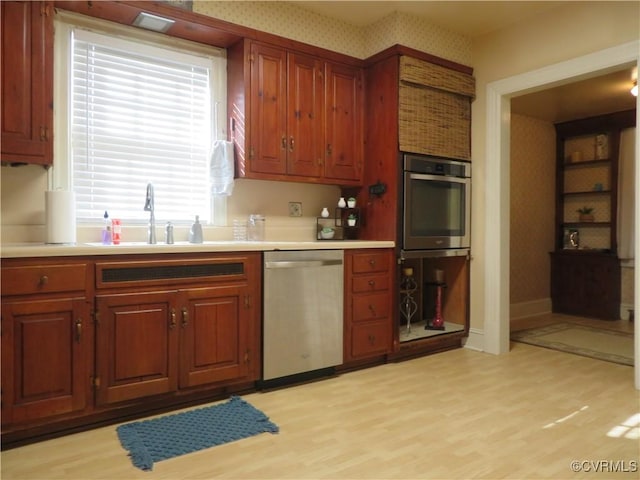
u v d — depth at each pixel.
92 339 2.11
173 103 2.98
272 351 2.67
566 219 5.63
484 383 2.84
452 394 2.63
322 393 2.65
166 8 2.64
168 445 1.98
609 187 5.22
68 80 2.61
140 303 2.23
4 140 2.19
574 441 2.04
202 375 2.42
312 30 3.28
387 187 3.32
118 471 1.77
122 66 2.79
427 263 4.04
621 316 5.03
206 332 2.43
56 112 2.57
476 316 3.68
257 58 2.98
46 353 1.99
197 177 3.07
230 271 2.52
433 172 3.46
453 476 1.74
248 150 2.94
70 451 1.93
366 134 3.51
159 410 2.36
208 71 3.09
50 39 2.33
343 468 1.80
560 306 5.46
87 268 2.09
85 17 2.65
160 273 2.29
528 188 5.31
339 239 3.54
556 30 3.18
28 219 2.48
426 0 3.12
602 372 3.07
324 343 2.89
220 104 3.13
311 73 3.23
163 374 2.30
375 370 3.12
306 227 3.52
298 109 3.17
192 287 2.38
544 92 4.32
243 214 3.23
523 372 3.06
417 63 3.32
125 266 2.19
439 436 2.08
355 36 3.52
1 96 2.19
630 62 2.82
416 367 3.18
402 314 3.98
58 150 2.57
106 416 2.21
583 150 5.46
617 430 2.15
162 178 2.94
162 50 2.91
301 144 3.18
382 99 3.37
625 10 2.83
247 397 2.58
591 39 2.99
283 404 2.48
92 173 2.70
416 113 3.36
